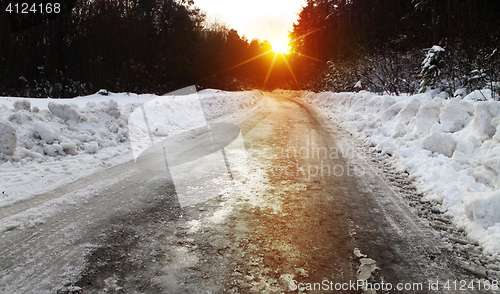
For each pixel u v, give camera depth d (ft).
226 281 6.41
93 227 8.54
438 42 36.94
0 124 13.55
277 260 7.24
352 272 6.86
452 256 7.63
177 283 6.29
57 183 11.82
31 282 6.17
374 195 11.79
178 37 87.81
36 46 48.24
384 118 26.55
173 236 8.19
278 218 9.53
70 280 6.27
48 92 46.42
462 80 30.81
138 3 74.49
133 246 7.63
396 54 46.91
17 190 10.82
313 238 8.35
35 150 15.10
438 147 15.51
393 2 51.72
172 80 78.74
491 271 7.04
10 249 7.32
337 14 79.20
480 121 14.49
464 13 34.55
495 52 28.27
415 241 8.31
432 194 11.63
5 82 42.09
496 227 8.25
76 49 53.47
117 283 6.22
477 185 11.03
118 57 58.08
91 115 20.34
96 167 14.12
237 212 9.87
